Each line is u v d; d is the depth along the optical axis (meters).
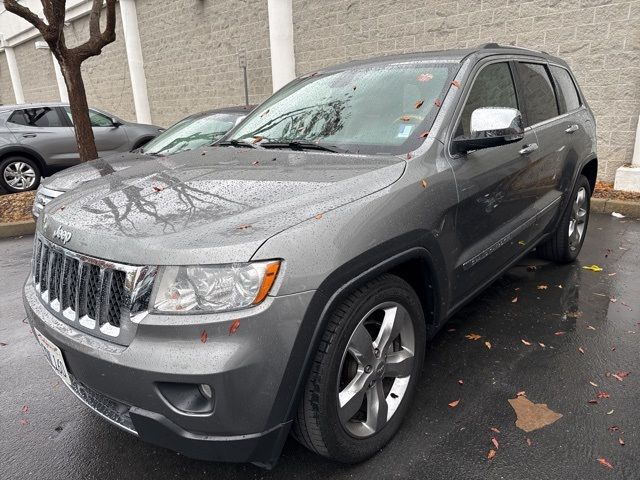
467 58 3.10
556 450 2.33
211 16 12.63
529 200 3.54
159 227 1.97
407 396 2.47
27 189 9.23
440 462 2.29
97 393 2.04
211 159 2.96
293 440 2.50
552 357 3.10
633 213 6.01
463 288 2.88
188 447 1.88
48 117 9.45
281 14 10.38
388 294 2.22
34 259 2.55
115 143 9.76
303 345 1.87
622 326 3.44
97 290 1.97
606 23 6.66
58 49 7.29
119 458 2.45
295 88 3.67
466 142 2.68
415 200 2.36
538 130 3.64
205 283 1.79
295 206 2.07
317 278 1.88
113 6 7.38
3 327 3.99
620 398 2.68
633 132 6.77
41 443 2.58
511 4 7.46
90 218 2.16
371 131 2.85
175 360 1.76
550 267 4.56
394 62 3.31
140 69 15.49
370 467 2.28
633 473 2.18
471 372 2.98
